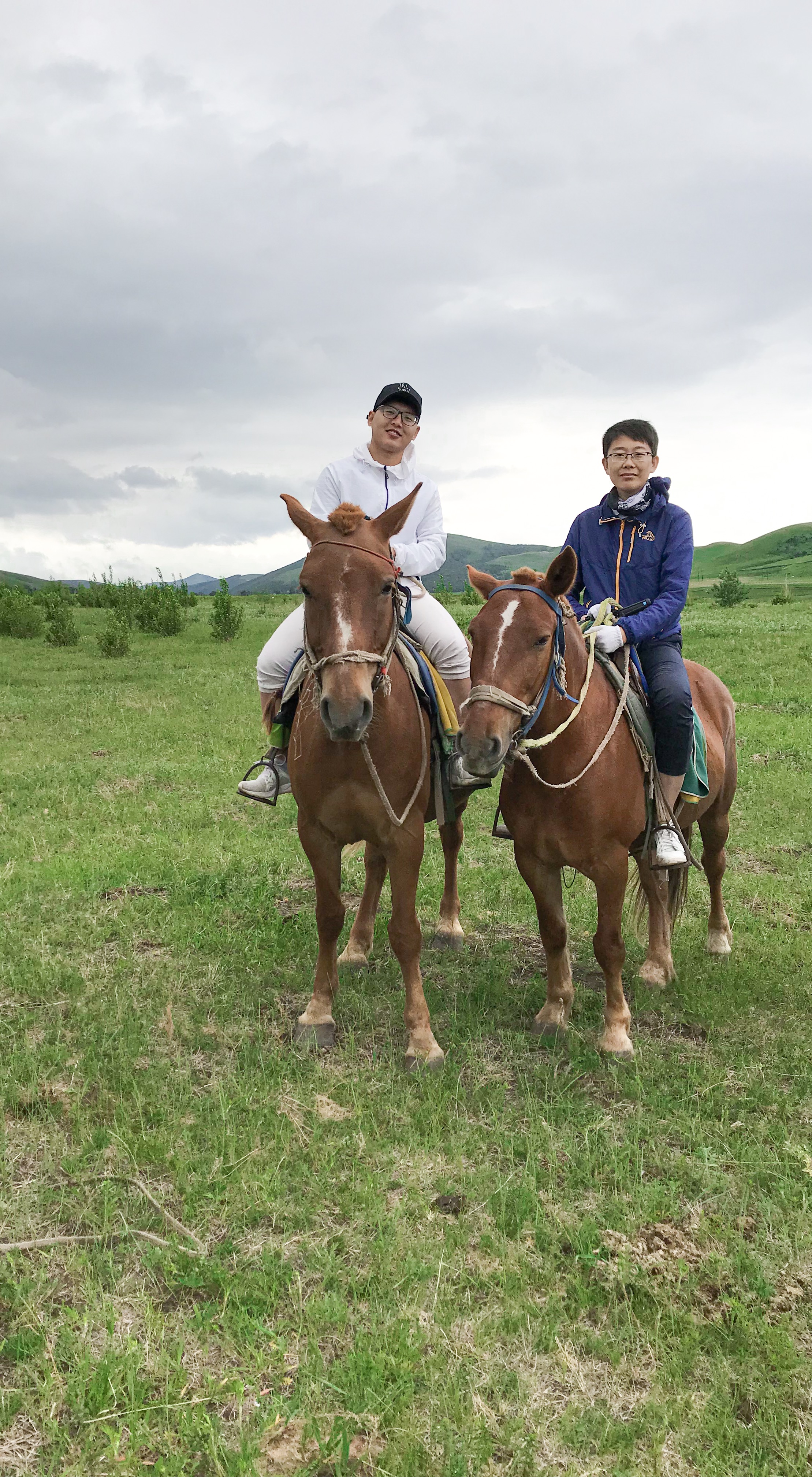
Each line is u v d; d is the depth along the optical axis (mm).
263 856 6805
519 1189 3170
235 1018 4477
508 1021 4543
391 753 3896
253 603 42500
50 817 7809
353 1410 2367
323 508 4828
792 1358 2520
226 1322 2619
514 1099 3865
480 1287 2816
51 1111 3646
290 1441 2305
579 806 3930
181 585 36156
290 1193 3195
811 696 13734
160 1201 3162
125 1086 3799
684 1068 4102
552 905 4258
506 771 4113
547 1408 2428
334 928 4273
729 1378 2502
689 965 5191
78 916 5535
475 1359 2557
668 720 4281
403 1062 4117
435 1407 2398
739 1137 3549
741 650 18234
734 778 5262
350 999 4711
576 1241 2975
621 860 4105
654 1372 2520
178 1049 4176
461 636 4906
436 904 6156
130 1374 2398
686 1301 2748
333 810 4004
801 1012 4648
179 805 8234
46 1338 2562
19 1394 2383
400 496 4848
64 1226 3041
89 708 13602
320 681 3605
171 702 14203
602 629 4145
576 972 5207
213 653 21734
